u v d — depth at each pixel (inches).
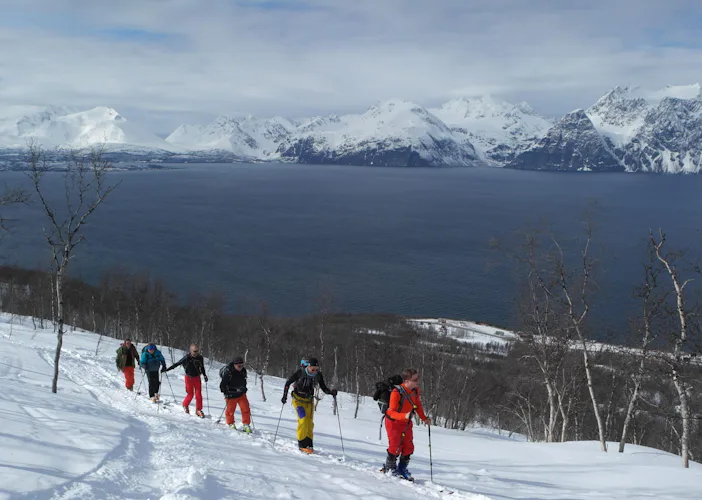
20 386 533.6
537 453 678.5
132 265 4045.3
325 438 603.8
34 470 253.1
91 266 3870.6
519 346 1301.7
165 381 1010.7
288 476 318.3
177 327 2332.7
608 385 1368.1
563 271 944.9
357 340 1956.2
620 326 1472.7
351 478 340.2
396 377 398.3
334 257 4805.6
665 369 764.0
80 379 808.9
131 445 350.3
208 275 3907.5
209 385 1114.1
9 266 3132.4
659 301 781.3
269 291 3516.2
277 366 1893.5
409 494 319.0
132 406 621.0
